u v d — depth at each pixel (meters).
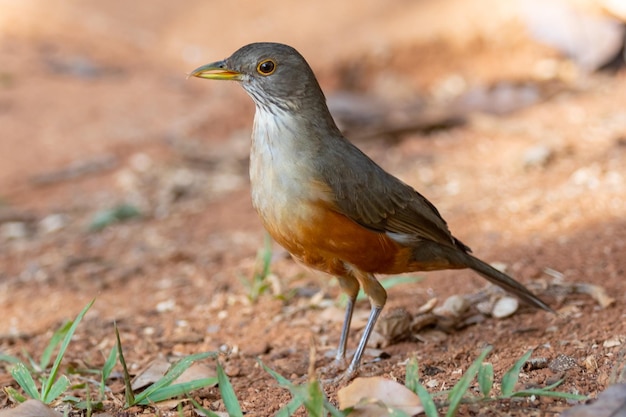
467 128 18.25
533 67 20.83
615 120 16.75
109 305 11.52
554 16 20.47
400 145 17.84
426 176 15.64
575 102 18.50
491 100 19.70
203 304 11.11
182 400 7.71
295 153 8.12
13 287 12.66
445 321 9.38
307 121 8.28
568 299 9.70
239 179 17.25
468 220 13.02
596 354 8.00
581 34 20.22
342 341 8.76
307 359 9.06
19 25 26.19
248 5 26.73
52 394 7.67
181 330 10.29
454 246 8.95
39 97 21.92
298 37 24.41
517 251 11.38
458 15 22.34
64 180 17.62
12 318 11.44
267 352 9.41
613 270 10.28
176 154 18.56
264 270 11.09
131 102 21.69
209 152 18.75
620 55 20.00
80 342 10.17
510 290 9.06
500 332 9.10
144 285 12.21
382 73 21.91
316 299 10.61
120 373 8.90
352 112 19.25
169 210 15.87
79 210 16.17
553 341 8.59
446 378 7.99
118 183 17.23
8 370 9.32
